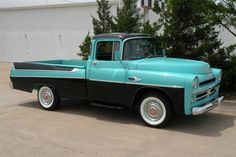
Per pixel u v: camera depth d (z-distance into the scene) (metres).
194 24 10.70
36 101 10.86
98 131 7.60
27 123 8.29
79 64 10.98
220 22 10.55
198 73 7.60
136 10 12.84
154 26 11.34
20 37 21.16
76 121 8.45
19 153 6.28
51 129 7.78
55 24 19.38
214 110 9.41
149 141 6.90
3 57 22.19
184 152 6.28
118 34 8.35
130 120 8.48
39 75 9.62
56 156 6.12
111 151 6.36
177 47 10.48
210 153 6.23
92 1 17.62
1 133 7.48
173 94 7.37
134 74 7.86
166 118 7.62
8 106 10.16
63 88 9.20
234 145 6.65
